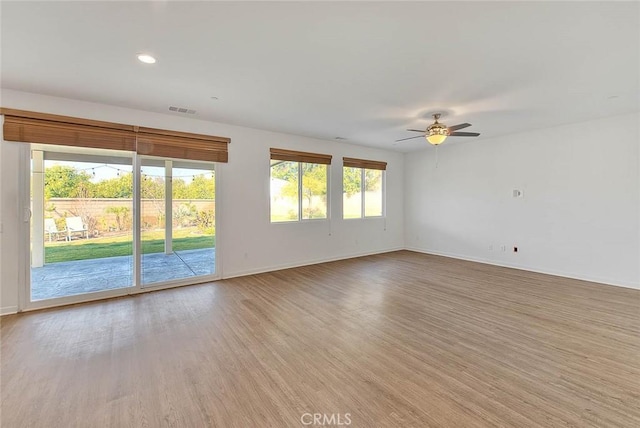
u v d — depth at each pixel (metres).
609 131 4.32
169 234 4.42
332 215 6.14
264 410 1.76
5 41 2.26
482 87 3.17
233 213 4.80
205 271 4.68
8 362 2.28
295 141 5.50
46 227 3.61
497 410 1.75
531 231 5.20
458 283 4.48
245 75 2.88
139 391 1.94
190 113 4.11
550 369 2.18
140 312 3.32
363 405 1.80
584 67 2.71
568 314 3.23
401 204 7.49
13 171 3.27
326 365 2.25
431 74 2.86
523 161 5.29
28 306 3.34
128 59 2.56
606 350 2.45
